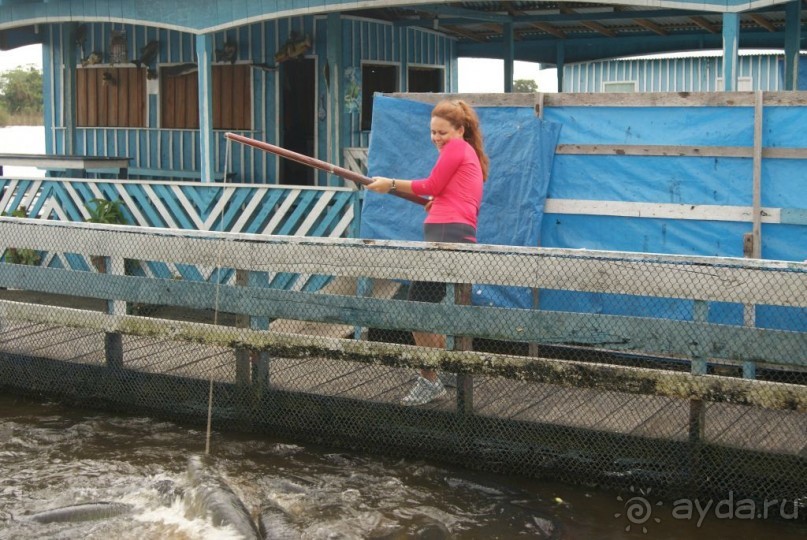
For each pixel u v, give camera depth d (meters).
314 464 6.21
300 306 6.55
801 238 7.01
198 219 10.51
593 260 5.88
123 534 5.10
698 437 5.70
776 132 7.03
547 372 5.92
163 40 14.52
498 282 6.08
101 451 6.36
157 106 14.66
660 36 17.27
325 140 13.58
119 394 7.20
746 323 6.52
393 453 6.39
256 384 6.73
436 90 16.52
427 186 6.48
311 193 9.93
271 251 6.63
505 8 14.85
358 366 6.83
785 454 5.54
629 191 7.45
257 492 5.67
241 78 14.06
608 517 5.46
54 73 15.61
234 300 6.73
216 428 6.87
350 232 9.79
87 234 7.17
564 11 14.79
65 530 5.16
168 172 14.62
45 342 7.72
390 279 6.92
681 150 7.27
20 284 7.42
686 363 6.81
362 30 14.09
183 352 7.35
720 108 7.17
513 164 7.59
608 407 6.23
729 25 8.74
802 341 5.45
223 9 11.13
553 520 5.39
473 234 6.55
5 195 11.73
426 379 6.37
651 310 7.03
